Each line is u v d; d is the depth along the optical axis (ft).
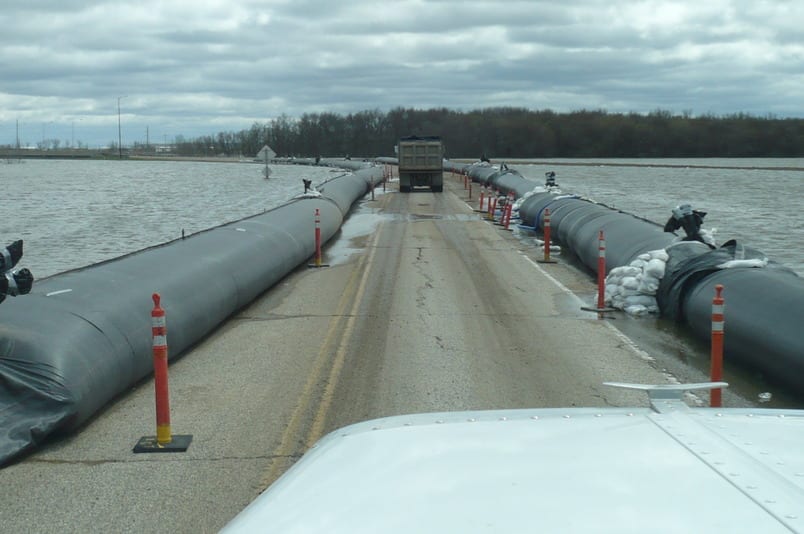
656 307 42.16
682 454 7.95
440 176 154.20
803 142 486.38
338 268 59.47
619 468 7.63
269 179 249.75
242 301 42.93
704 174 280.10
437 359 33.04
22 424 22.94
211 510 19.31
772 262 37.65
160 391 23.26
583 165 368.48
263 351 34.94
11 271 24.57
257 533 6.94
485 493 7.19
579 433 8.70
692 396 28.50
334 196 95.35
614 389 28.96
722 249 40.06
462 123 504.02
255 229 53.62
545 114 524.93
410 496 7.24
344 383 29.81
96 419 26.03
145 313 30.42
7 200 152.05
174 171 343.67
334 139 539.29
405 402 27.40
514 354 34.01
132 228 98.68
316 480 7.90
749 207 135.54
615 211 63.36
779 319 29.63
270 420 25.81
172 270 36.32
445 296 47.55
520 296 47.78
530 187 114.52
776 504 6.73
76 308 27.27
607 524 6.51
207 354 34.55
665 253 42.45
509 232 84.53
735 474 7.38
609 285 44.70
